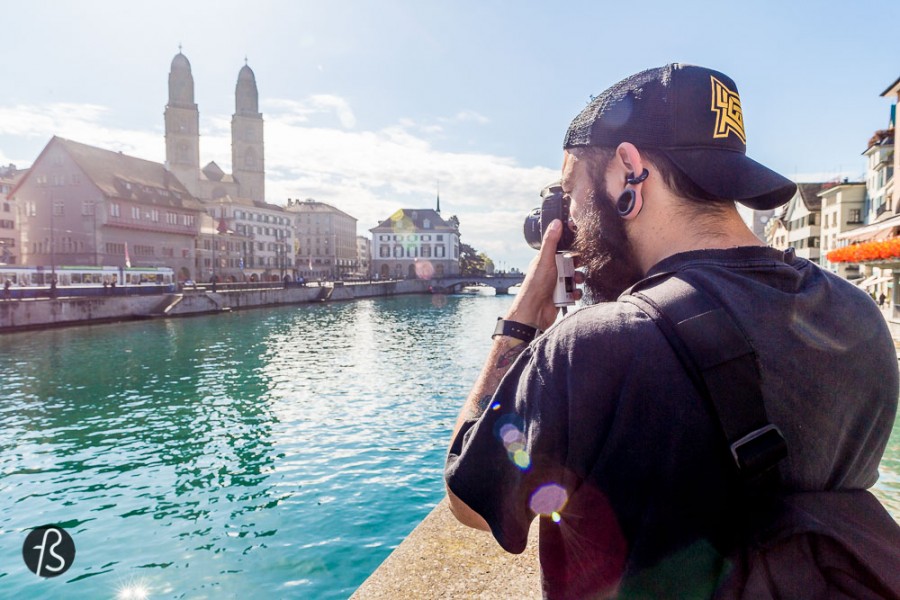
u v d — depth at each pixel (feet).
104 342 101.71
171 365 78.48
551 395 2.20
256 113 365.61
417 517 29.71
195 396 59.21
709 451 2.02
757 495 2.05
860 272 106.32
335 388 62.80
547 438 2.16
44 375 71.15
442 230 394.32
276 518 29.91
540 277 2.85
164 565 25.41
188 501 32.45
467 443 2.47
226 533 28.32
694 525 2.04
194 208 241.76
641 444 2.05
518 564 7.14
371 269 399.65
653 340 2.10
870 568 1.94
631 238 2.53
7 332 113.80
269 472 36.70
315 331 124.98
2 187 243.81
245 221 312.09
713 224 2.40
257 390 61.98
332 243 425.28
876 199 125.59
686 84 2.43
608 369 2.12
